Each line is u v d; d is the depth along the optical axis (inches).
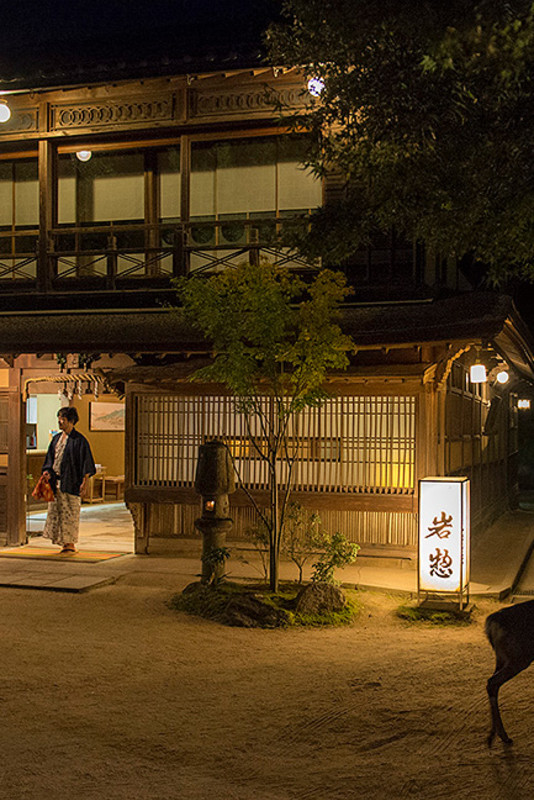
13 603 379.2
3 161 562.6
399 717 226.8
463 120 227.3
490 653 297.1
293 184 511.5
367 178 292.2
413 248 475.8
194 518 489.1
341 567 378.0
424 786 183.6
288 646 307.3
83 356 511.5
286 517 398.0
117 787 182.5
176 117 510.0
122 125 518.9
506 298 433.1
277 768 194.1
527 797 177.0
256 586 391.5
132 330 474.0
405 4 216.5
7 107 510.0
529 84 234.4
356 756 201.3
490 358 544.7
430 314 437.1
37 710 232.7
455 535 359.3
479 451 625.6
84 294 525.0
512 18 191.9
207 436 481.7
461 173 247.9
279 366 438.9
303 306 362.9
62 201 550.0
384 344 423.2
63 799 176.1
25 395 537.6
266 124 503.2
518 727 219.9
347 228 288.0
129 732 215.8
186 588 391.2
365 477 455.2
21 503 538.3
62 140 536.4
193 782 185.6
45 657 288.8
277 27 296.0
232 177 522.0
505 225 244.8
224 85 501.4
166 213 534.6
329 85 281.3
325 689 252.2
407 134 249.3
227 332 357.1
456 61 219.8
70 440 506.3
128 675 267.9
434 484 362.6
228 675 268.4
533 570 490.0
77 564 468.8
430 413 445.4
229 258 498.3
